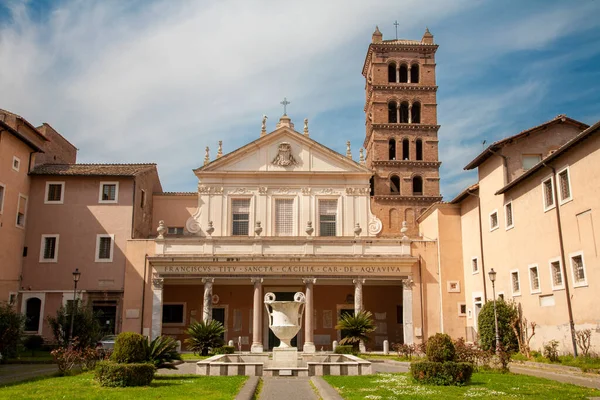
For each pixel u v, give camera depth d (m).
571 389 17.28
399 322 44.78
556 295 28.70
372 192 60.56
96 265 41.25
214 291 44.53
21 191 40.66
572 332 27.02
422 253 41.25
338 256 39.88
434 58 61.62
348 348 32.84
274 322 25.20
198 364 22.52
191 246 40.53
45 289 40.84
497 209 36.06
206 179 44.50
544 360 27.47
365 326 36.12
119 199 42.34
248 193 44.31
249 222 44.00
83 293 40.69
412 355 32.97
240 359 26.34
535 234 31.06
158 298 39.44
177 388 17.33
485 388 17.19
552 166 29.12
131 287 39.97
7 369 26.03
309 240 40.50
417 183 59.34
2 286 38.09
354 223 44.09
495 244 36.38
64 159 50.41
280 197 44.38
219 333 34.72
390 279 40.56
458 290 40.88
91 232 41.78
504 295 34.97
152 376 18.55
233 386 17.86
